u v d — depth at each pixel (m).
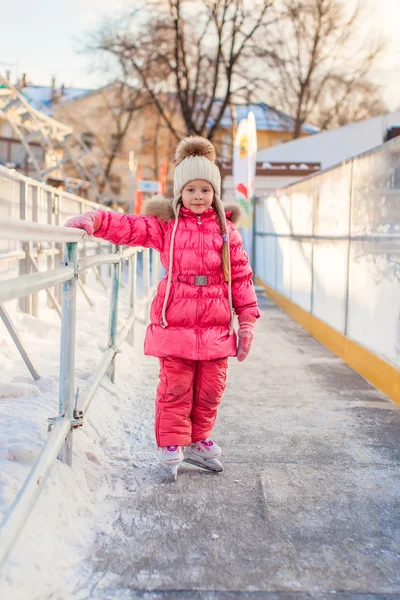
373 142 19.33
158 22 26.30
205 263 2.54
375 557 2.10
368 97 28.77
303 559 2.07
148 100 28.08
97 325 5.86
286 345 6.52
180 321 2.55
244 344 2.69
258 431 3.52
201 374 2.72
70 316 2.35
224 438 3.38
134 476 2.75
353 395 4.38
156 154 31.95
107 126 33.28
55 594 1.76
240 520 2.35
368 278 4.91
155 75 27.02
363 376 5.00
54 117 32.16
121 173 33.41
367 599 1.84
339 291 5.94
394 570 2.01
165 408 2.67
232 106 28.16
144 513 2.38
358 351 5.16
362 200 5.08
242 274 2.71
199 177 2.54
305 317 7.77
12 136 21.61
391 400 4.24
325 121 29.66
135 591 1.84
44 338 4.70
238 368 5.30
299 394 4.40
